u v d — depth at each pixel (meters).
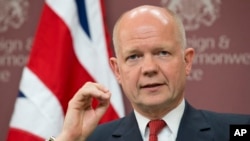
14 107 5.35
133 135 2.80
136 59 2.64
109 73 5.07
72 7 5.09
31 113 5.00
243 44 5.14
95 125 2.68
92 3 5.15
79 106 2.66
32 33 5.36
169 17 2.69
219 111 5.16
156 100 2.61
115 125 2.96
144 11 2.69
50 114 4.97
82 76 5.07
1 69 5.36
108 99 2.65
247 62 5.14
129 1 5.25
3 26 5.39
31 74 5.03
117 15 5.27
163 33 2.61
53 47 5.04
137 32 2.62
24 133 4.99
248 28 5.14
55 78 4.99
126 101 5.24
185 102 2.88
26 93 5.02
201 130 2.76
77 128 2.65
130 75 2.63
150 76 2.59
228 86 5.15
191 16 5.20
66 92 5.03
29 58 5.07
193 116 2.82
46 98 4.99
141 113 2.79
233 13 5.16
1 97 5.37
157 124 2.74
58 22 5.06
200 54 5.18
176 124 2.75
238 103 5.14
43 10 5.12
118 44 2.72
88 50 5.09
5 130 5.38
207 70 5.17
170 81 2.61
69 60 5.04
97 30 5.12
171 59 2.62
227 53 5.15
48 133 4.98
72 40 5.06
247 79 5.13
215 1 5.18
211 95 5.17
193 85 5.20
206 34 5.18
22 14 5.37
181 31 2.71
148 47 2.60
